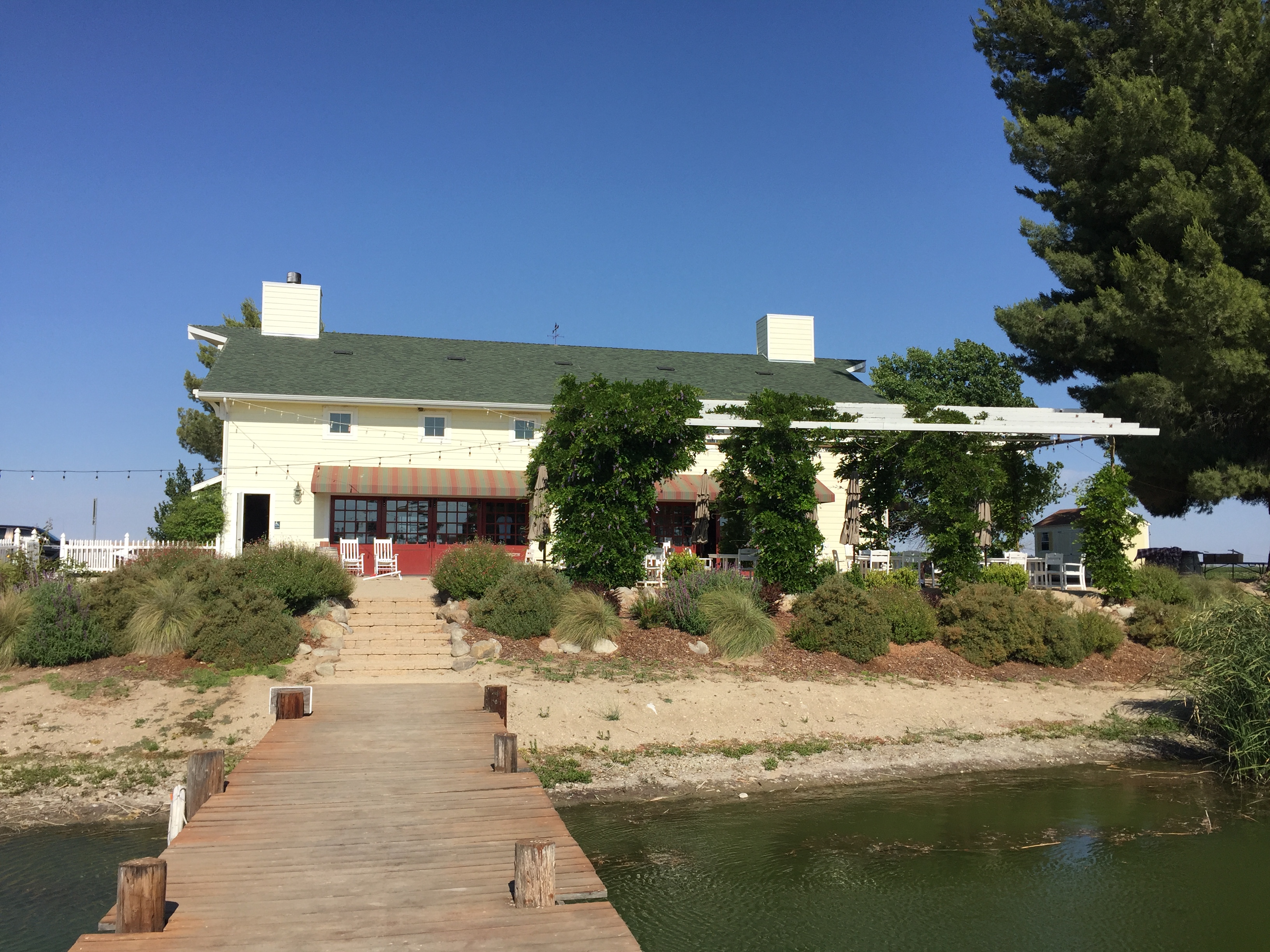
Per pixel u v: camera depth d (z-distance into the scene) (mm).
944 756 15828
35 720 14672
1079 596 25375
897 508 33969
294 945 5473
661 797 13617
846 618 19984
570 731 15406
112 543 23406
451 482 27953
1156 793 14211
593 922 5844
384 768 9766
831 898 10297
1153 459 31312
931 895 10391
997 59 37312
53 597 17109
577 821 12594
